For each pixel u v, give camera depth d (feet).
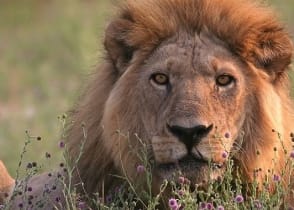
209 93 36.04
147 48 37.35
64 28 110.93
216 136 35.40
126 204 35.96
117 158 37.42
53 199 39.88
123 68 38.06
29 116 79.30
